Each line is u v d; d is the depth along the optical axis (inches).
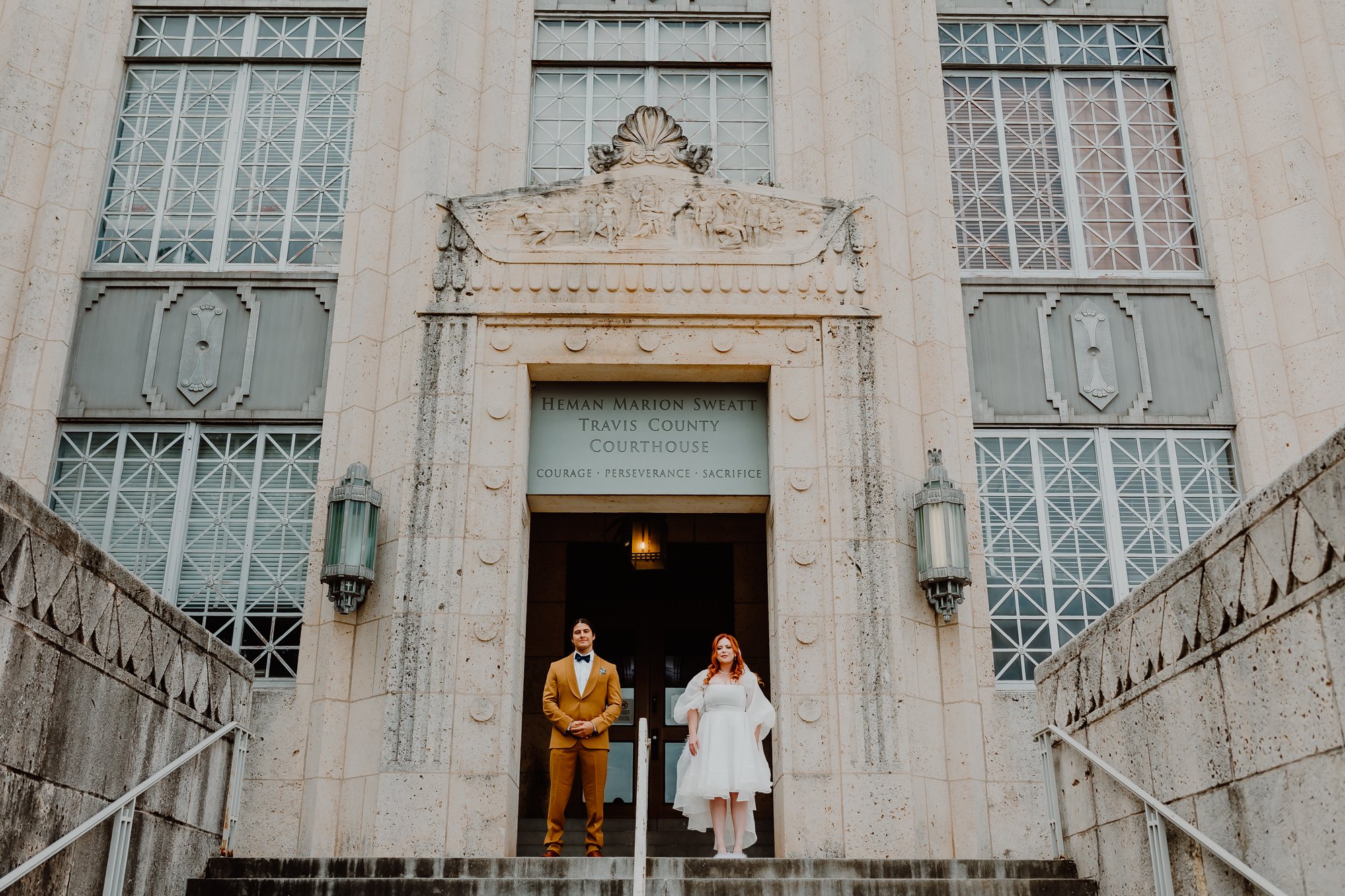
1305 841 202.1
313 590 416.8
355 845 381.4
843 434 421.7
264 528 439.2
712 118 495.5
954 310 458.0
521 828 489.7
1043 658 429.7
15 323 447.2
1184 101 498.0
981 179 490.9
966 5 514.3
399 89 482.3
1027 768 404.8
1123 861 277.4
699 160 456.1
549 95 498.3
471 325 431.2
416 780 380.5
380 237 457.1
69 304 454.3
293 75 500.1
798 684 397.7
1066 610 435.8
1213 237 471.5
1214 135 486.0
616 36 507.2
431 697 388.8
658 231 444.1
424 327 430.6
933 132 484.4
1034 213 486.3
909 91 481.4
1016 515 446.0
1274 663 211.2
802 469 420.8
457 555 404.8
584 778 368.8
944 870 317.4
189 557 435.5
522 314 432.5
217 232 476.4
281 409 448.8
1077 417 454.3
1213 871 234.2
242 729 339.0
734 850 347.3
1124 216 487.2
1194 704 241.6
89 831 247.3
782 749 391.2
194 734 305.7
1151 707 261.3
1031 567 441.4
